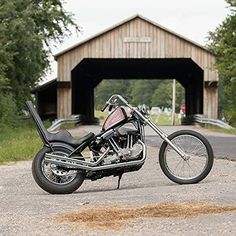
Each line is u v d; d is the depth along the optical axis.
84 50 43.78
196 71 51.25
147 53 43.59
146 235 5.72
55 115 53.78
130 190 9.08
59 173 9.00
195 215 6.57
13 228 6.20
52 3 43.75
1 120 35.75
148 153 17.05
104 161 9.11
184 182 9.60
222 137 27.69
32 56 38.91
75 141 9.12
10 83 39.91
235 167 12.23
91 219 6.49
